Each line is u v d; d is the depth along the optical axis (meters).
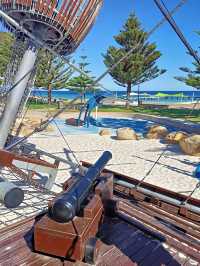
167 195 5.85
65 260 3.76
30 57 7.95
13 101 8.02
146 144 16.42
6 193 5.30
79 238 3.55
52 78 30.14
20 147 9.62
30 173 7.70
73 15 7.57
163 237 4.52
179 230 4.98
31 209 6.65
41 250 3.75
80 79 40.00
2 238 4.34
